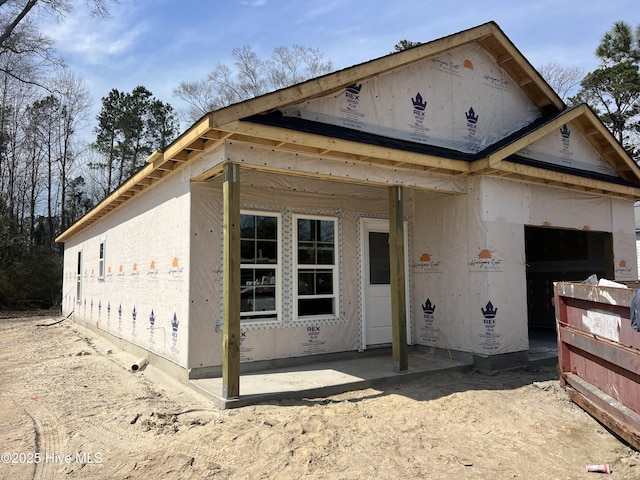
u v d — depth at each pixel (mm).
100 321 12250
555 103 9281
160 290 7668
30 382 6922
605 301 4352
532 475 3660
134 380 6879
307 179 7832
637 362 3805
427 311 8484
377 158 6504
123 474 3656
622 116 25703
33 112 33562
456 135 8102
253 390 5688
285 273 7504
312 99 6445
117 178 36781
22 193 33031
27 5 22672
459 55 8336
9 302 22797
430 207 8516
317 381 6188
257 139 5566
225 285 5387
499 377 7004
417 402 5551
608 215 9875
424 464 3840
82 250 15586
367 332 8398
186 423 4754
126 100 35594
